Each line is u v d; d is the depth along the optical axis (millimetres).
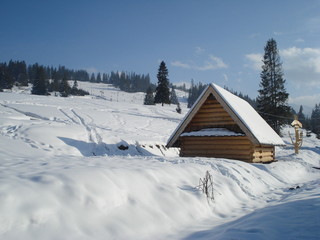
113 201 5617
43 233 4219
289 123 43062
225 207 7688
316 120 84438
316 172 17375
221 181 9141
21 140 15852
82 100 58500
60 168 6371
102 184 5820
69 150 16438
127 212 5598
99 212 5176
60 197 5016
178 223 6066
